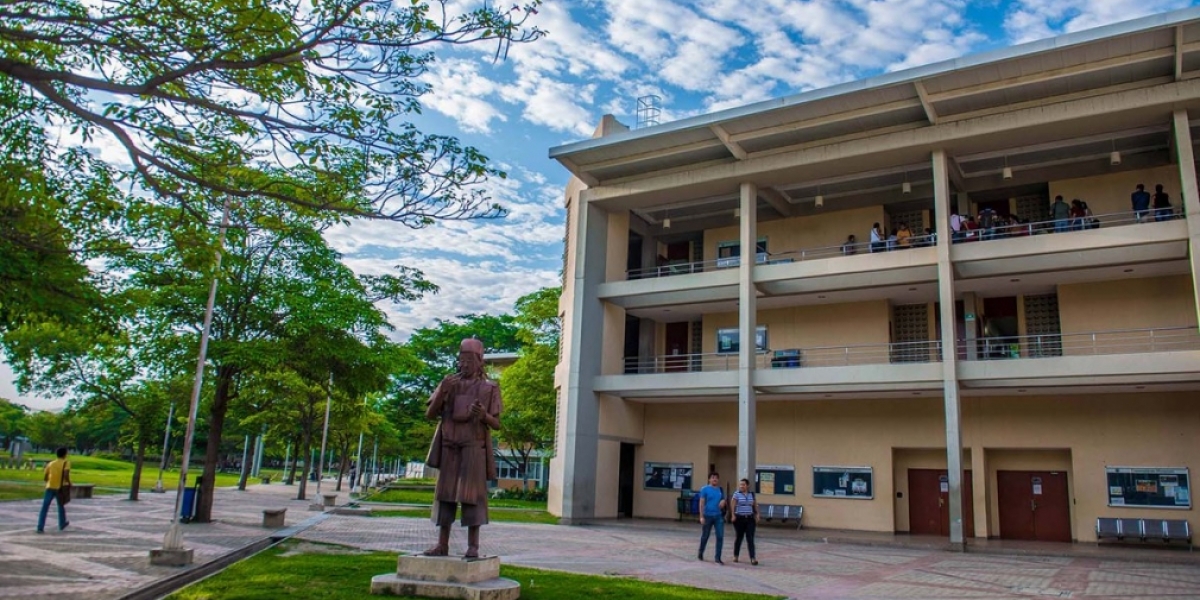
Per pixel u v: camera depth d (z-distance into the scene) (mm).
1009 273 22875
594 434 27734
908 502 25781
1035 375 20984
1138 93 20016
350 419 36062
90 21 6902
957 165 24219
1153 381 20734
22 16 6758
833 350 27312
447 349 60469
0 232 7930
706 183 26453
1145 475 22109
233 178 9266
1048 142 22406
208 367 19391
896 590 12109
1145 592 12320
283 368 20906
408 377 58906
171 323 18609
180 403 28516
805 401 27578
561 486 27953
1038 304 25031
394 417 57156
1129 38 18828
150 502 26562
